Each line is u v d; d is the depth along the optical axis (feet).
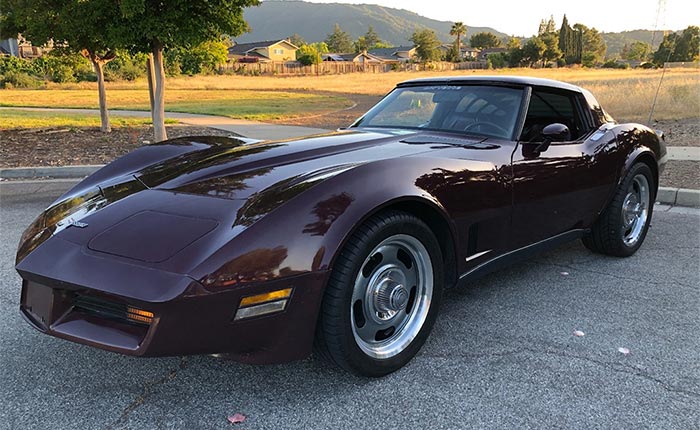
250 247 6.77
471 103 11.81
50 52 41.86
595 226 13.73
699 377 8.45
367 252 7.54
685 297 11.68
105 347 6.81
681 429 7.16
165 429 7.14
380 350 8.33
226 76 195.83
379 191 7.73
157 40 33.63
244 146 10.78
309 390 8.04
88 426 7.20
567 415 7.45
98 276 6.69
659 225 17.80
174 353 6.64
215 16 32.48
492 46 584.81
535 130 11.60
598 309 11.02
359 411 7.52
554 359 8.98
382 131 11.72
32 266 7.23
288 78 192.54
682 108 53.72
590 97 13.55
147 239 7.04
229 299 6.57
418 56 376.89
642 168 13.94
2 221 17.71
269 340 7.09
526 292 11.93
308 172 8.29
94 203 8.50
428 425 7.22
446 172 8.87
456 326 10.19
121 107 77.66
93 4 30.68
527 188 10.43
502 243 10.23
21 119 53.98
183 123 51.11
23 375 8.46
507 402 7.74
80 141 37.68
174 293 6.34
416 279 8.77
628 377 8.43
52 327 7.20
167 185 8.59
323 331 7.48
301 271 6.93
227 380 8.30
